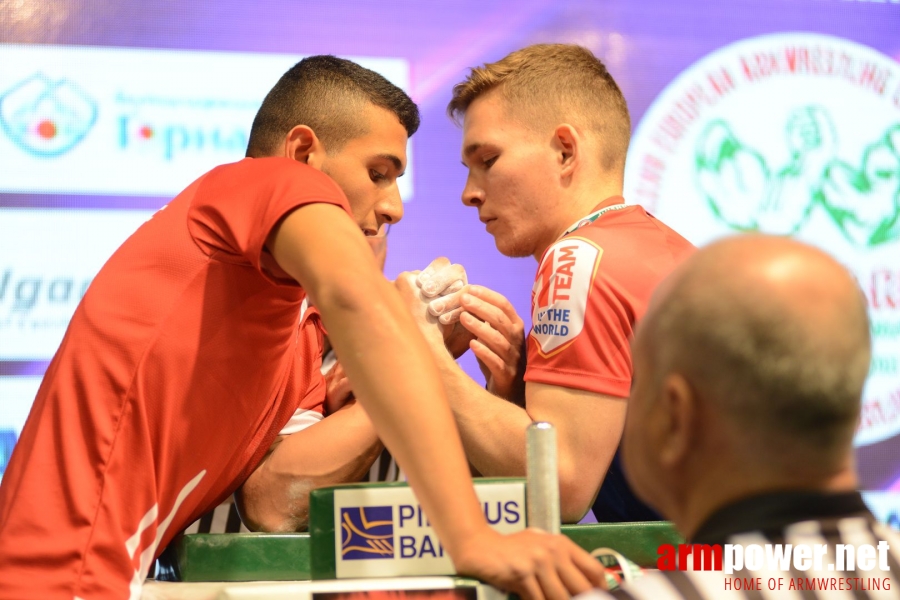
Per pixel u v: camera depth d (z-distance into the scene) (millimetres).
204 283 1159
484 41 2965
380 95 1533
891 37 3195
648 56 3039
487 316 1566
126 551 1111
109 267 1199
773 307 720
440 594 922
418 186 2883
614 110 1732
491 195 1711
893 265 3104
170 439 1157
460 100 1784
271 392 1267
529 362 1459
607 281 1423
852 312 729
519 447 1398
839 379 715
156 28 2797
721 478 755
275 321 1192
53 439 1142
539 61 1717
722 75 3074
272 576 1107
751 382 718
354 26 2902
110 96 2762
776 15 3125
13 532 1107
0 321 2646
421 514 1015
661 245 1504
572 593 884
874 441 2988
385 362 945
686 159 3027
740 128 3072
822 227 3078
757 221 3047
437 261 1611
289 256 1046
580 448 1383
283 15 2865
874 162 3143
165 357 1147
